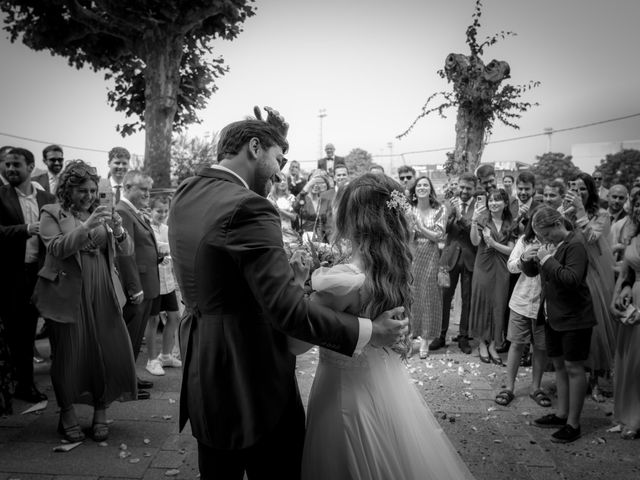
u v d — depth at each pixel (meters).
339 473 1.85
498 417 3.86
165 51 8.74
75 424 3.30
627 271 3.58
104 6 8.16
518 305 4.12
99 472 2.91
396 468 1.86
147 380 4.37
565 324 3.41
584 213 4.26
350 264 1.94
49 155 5.18
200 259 1.63
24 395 3.92
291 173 8.63
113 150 5.09
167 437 3.37
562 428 3.50
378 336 1.79
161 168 8.88
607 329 4.06
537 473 3.04
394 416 1.92
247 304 1.68
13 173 4.04
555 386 4.53
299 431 1.92
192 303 1.71
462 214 5.75
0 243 3.85
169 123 8.93
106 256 3.39
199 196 1.72
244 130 1.81
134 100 10.55
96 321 3.29
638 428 3.49
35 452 3.13
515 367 4.16
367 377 1.92
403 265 1.97
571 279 3.29
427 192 5.38
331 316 1.64
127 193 4.25
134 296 3.91
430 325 5.34
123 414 3.75
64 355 3.18
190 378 1.75
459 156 6.58
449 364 5.13
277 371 1.74
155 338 4.68
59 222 3.22
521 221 5.24
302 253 2.20
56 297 3.12
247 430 1.67
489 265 5.19
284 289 1.54
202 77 10.18
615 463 3.16
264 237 1.57
